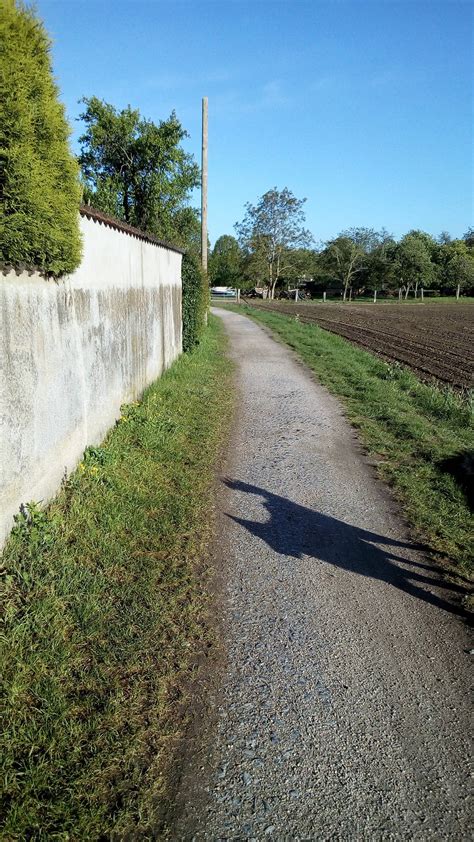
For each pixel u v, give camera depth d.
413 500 5.91
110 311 7.02
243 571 4.45
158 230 21.52
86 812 2.42
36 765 2.58
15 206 3.83
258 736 2.89
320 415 9.54
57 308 5.02
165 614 3.79
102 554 4.36
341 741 2.88
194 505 5.51
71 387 5.46
